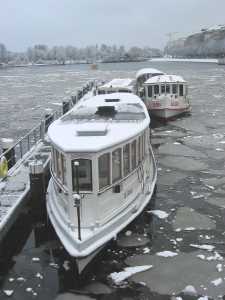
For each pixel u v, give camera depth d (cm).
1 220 1255
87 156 1120
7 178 1580
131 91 2919
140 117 1515
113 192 1205
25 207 1441
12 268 1190
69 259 1224
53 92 5800
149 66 15762
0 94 5697
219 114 3378
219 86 5941
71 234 1102
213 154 2175
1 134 2991
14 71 14800
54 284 1112
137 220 1386
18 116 3719
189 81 7062
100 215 1155
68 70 14100
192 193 1644
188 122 3052
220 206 1526
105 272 1142
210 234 1329
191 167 1962
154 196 1616
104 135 1251
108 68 14525
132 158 1320
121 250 1239
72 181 1127
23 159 1797
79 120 1473
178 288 1069
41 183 1402
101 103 1800
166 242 1282
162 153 2214
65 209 1197
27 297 1066
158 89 3100
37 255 1252
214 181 1770
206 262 1175
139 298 1041
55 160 1280
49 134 1310
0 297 1069
